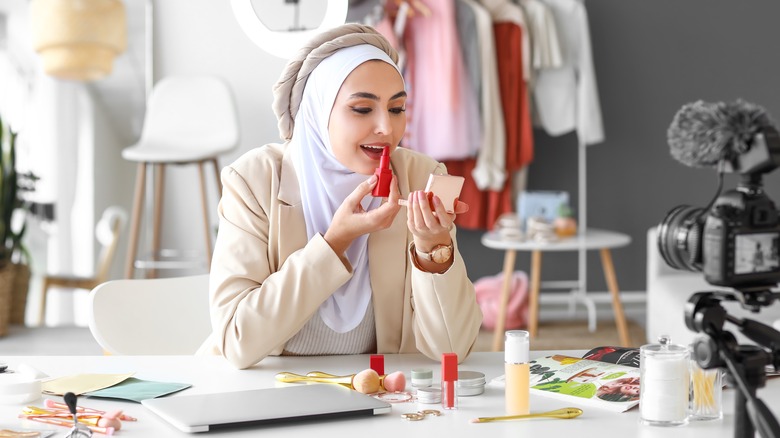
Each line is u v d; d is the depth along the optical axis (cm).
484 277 536
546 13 499
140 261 472
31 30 482
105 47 486
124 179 491
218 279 158
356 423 119
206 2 495
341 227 150
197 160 457
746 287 97
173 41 495
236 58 498
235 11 175
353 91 152
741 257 95
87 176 487
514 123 500
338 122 154
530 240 440
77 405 130
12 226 477
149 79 490
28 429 118
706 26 536
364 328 166
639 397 125
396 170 170
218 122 474
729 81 538
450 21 479
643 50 536
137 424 120
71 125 486
